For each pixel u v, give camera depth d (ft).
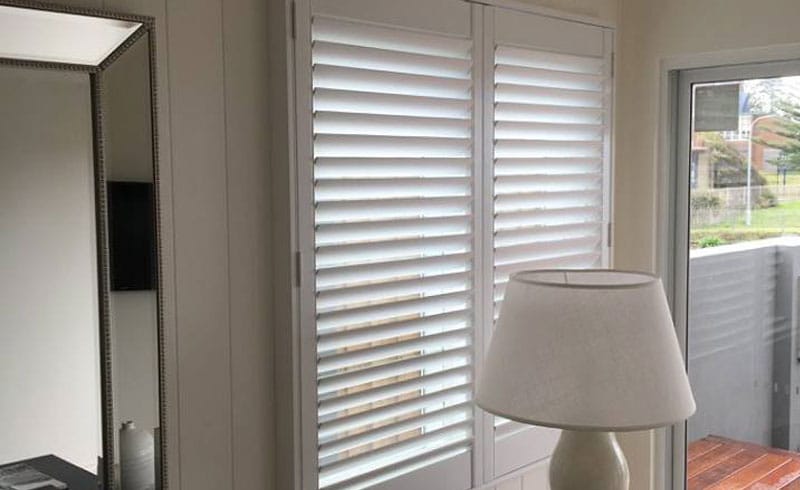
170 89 5.97
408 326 7.37
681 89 9.53
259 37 6.44
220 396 6.38
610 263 9.52
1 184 5.18
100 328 5.60
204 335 6.25
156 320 5.88
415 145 7.30
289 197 6.44
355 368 7.01
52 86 5.35
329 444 6.84
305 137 6.50
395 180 7.13
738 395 9.41
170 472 6.11
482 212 7.93
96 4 5.57
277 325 6.64
